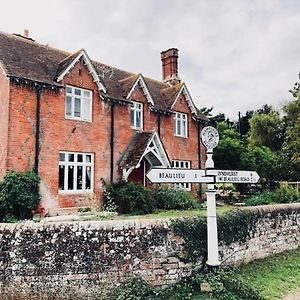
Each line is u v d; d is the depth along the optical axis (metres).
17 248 8.49
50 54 19.53
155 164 21.50
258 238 11.77
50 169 16.91
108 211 17.45
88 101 19.05
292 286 9.48
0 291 8.30
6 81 16.09
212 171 9.30
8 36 18.50
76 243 8.63
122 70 24.27
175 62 27.77
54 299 8.30
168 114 23.31
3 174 15.59
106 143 19.52
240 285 8.73
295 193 20.52
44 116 16.91
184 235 9.52
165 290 8.70
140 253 8.98
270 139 39.16
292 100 34.25
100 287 8.52
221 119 56.41
